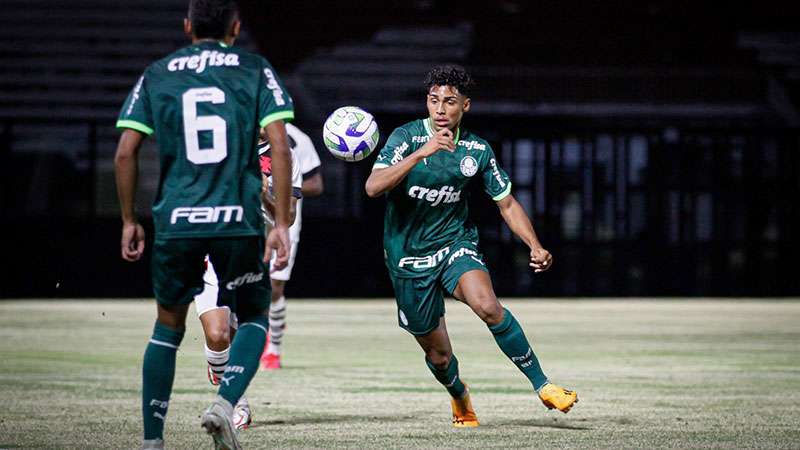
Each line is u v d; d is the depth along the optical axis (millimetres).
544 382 19562
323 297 72562
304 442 18391
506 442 18391
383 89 81062
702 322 51875
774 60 81500
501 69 80188
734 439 18766
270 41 81812
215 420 14688
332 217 72750
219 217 14961
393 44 82125
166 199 15117
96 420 20859
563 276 75438
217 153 15039
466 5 82438
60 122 73938
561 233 75812
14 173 72812
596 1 81500
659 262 76062
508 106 79125
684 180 76500
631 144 76500
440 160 20016
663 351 37406
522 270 74812
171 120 15078
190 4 15703
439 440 18609
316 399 24469
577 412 22391
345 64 81438
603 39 81062
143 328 46438
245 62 15336
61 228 71750
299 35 82000
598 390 26359
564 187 76062
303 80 81062
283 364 32812
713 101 79375
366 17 82250
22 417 21250
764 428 20078
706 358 34938
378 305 66000
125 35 82312
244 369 15242
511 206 20516
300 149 29625
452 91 19719
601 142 76312
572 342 41000
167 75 15242
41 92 79938
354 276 72688
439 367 20125
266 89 15195
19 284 71062
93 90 80438
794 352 37031
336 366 32312
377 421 20984
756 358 34938
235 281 15391
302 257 72438
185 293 15453
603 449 17703
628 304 68000
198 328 47094
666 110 79250
